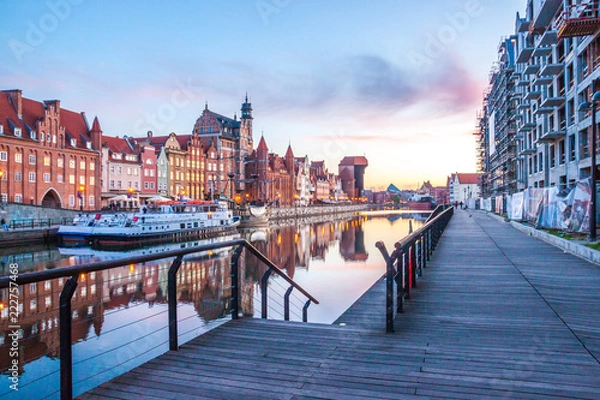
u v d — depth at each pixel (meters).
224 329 7.22
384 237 62.38
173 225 54.28
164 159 86.38
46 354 13.73
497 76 84.06
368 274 31.06
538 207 27.84
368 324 8.77
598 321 8.09
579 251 17.30
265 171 118.88
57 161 65.38
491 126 100.50
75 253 41.22
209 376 5.27
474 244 22.12
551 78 41.34
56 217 53.62
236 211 81.81
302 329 7.24
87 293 23.08
